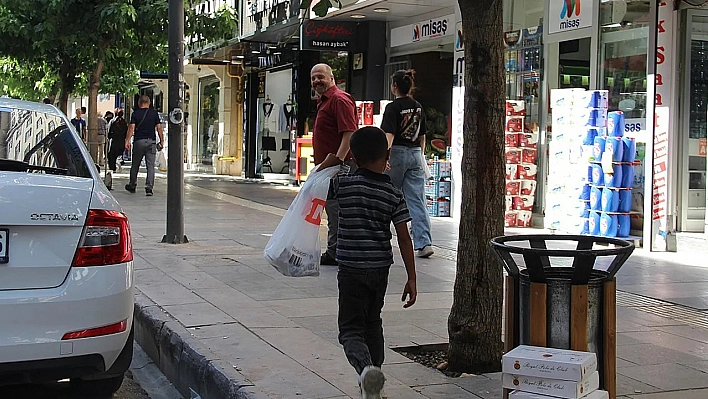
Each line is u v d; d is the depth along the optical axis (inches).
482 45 199.8
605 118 439.2
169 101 407.5
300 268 216.5
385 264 184.1
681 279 349.1
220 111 1067.3
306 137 804.6
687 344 242.2
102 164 1066.7
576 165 448.1
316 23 673.6
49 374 178.1
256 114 954.7
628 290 323.9
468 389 194.7
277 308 273.4
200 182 874.8
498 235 207.3
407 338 239.1
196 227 480.4
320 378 197.9
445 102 621.3
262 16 771.4
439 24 610.2
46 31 681.6
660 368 216.8
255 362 209.6
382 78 694.5
